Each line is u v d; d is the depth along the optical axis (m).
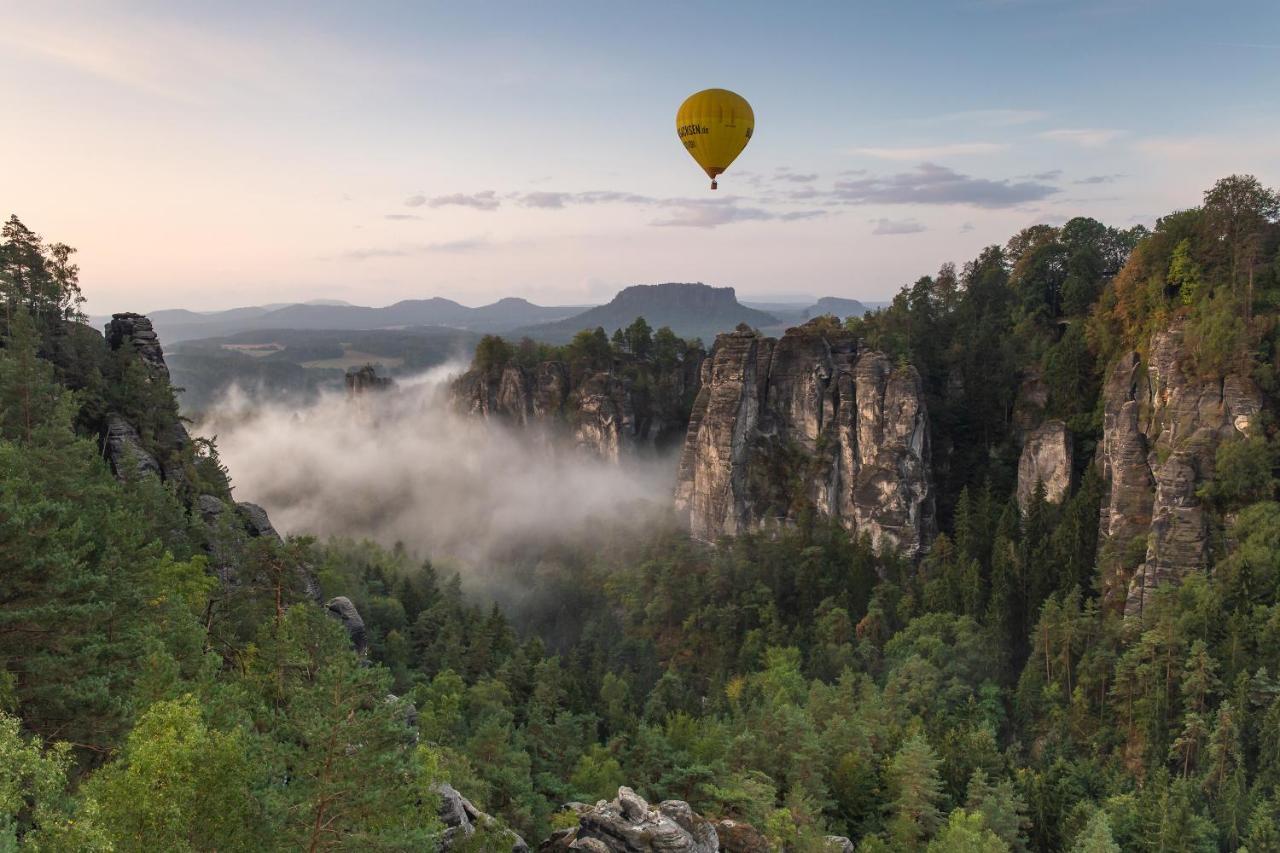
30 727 29.00
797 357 165.38
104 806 21.08
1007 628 106.62
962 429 151.50
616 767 74.56
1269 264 106.75
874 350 157.38
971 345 153.25
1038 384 144.00
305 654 36.09
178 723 22.92
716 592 138.50
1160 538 96.75
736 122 83.56
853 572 128.50
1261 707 76.31
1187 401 103.25
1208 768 73.88
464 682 107.69
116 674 31.11
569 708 101.44
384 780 28.23
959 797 75.19
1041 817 72.12
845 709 86.00
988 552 121.19
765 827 57.28
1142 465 108.00
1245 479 94.19
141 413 84.44
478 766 66.19
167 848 20.70
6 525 29.66
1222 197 109.56
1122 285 125.62
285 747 28.33
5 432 53.69
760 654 119.75
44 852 18.27
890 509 142.62
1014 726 91.19
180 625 37.97
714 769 69.19
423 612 134.25
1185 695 81.25
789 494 160.38
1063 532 110.62
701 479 169.38
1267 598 85.31
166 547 59.59
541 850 45.75
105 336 96.81
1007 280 170.38
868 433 150.50
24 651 30.08
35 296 84.62
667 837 41.38
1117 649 91.88
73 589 31.25
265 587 51.50
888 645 106.94
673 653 133.88
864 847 63.88
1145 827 68.19
